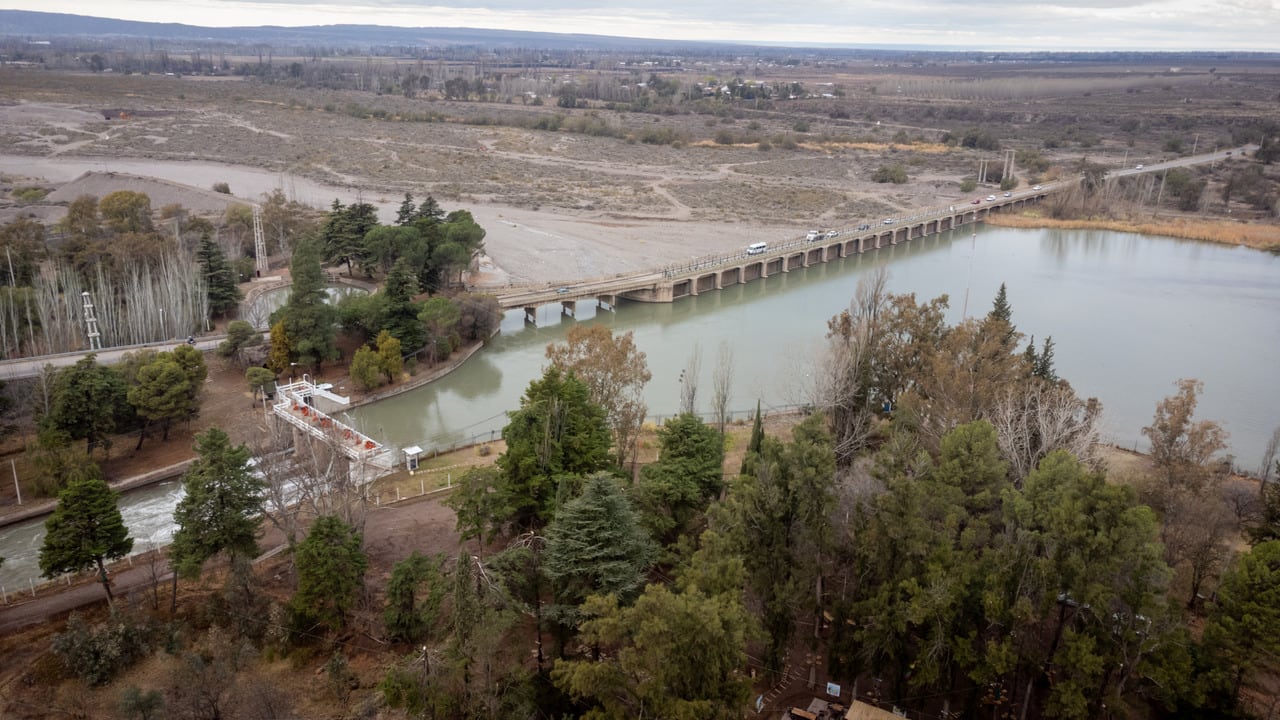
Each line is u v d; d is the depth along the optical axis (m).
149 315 174.88
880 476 83.00
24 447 132.88
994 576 74.44
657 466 99.31
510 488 97.94
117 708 76.19
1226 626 70.12
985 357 123.06
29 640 85.25
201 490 89.62
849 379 124.44
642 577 80.44
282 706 75.25
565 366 121.38
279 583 95.38
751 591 80.69
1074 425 110.75
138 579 97.06
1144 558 71.50
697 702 63.19
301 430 130.25
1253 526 100.81
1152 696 74.38
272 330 163.50
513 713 71.19
